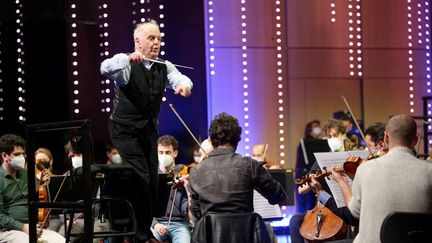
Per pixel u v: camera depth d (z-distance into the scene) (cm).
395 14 1042
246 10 963
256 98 963
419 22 1052
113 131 467
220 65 949
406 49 1045
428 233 360
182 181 526
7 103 845
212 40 946
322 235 559
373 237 398
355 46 1021
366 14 1029
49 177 583
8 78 845
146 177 466
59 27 837
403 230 361
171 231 631
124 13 862
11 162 577
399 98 1039
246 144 957
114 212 473
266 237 463
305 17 998
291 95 986
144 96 463
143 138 468
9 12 842
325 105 1002
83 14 843
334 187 538
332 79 1009
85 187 426
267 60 971
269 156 969
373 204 402
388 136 418
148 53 469
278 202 482
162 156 627
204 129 899
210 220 459
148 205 471
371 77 1028
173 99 884
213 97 942
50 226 665
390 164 405
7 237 561
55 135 812
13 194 588
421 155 631
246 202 470
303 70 993
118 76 451
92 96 844
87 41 845
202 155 698
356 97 1018
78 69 839
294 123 985
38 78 841
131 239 497
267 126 967
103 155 834
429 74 1048
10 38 844
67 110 837
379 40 1034
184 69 898
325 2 1009
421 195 396
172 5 891
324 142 820
